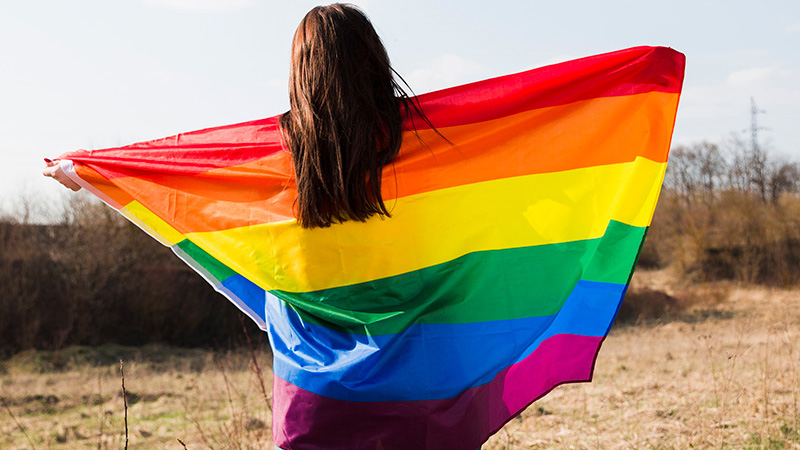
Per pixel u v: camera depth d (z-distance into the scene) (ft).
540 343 7.20
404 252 6.15
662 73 6.95
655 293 98.12
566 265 6.70
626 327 74.02
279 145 6.68
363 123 5.64
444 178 6.40
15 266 68.23
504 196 6.63
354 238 5.99
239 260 6.48
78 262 69.97
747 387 20.29
